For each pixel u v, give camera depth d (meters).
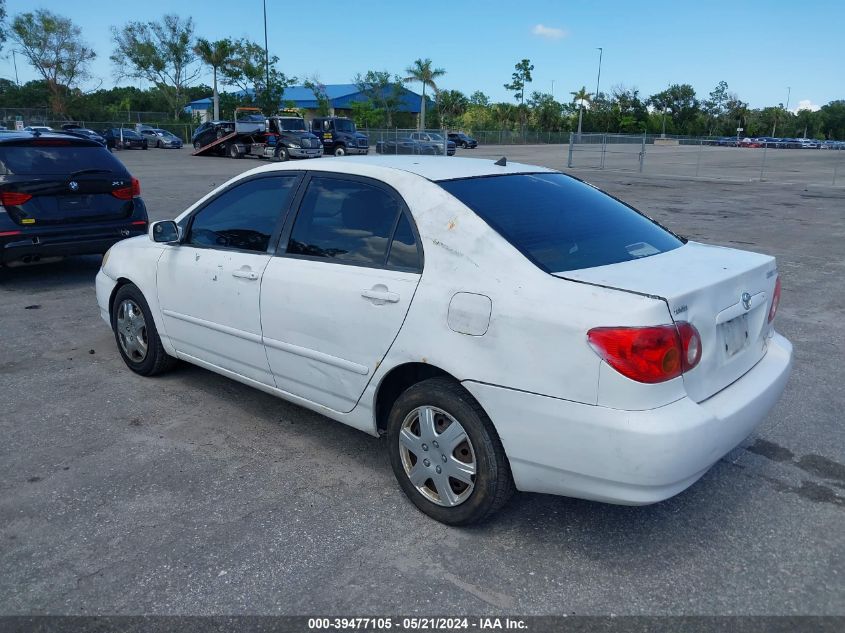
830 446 4.32
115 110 68.38
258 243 4.23
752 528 3.47
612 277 3.07
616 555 3.25
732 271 3.29
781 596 2.98
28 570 3.11
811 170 34.00
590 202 3.97
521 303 3.04
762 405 3.32
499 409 3.10
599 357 2.83
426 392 3.37
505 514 3.57
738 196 19.59
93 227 7.95
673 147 58.00
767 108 113.88
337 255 3.79
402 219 3.57
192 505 3.63
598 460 2.89
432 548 3.29
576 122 78.88
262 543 3.31
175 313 4.80
